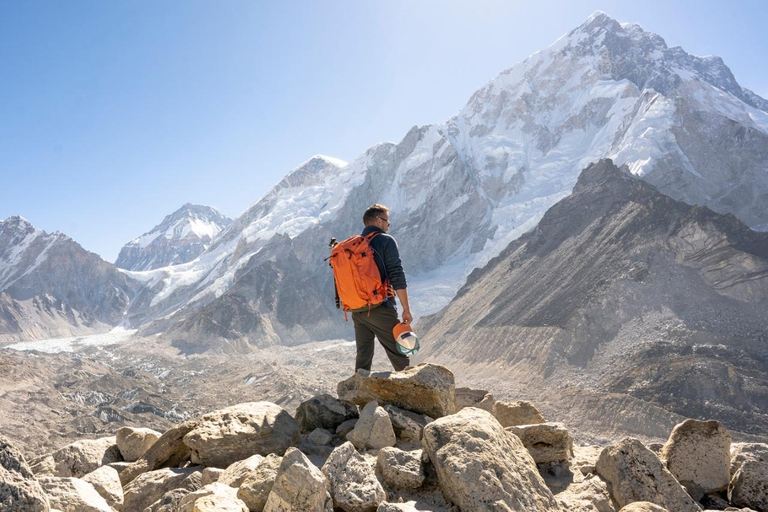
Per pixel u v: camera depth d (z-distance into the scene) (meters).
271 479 3.29
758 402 56.50
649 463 3.57
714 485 3.85
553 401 68.12
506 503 2.90
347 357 136.88
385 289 5.05
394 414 4.53
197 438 4.45
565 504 3.40
